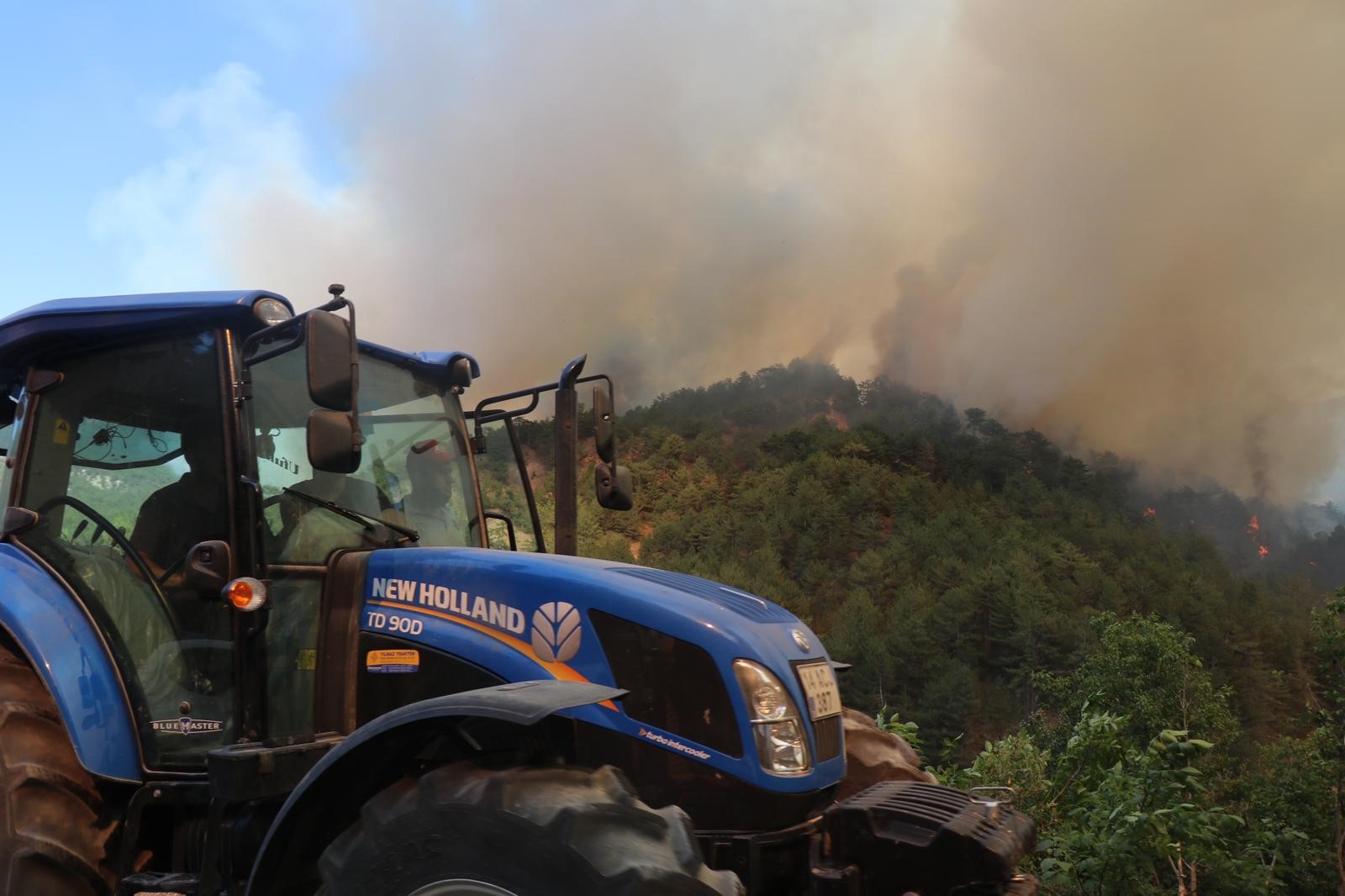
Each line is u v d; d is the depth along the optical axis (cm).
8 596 361
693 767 295
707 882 208
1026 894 285
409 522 389
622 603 310
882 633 19388
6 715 332
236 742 315
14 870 305
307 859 260
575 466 417
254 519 330
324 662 338
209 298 347
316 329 293
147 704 343
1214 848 517
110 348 374
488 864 209
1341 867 2355
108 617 354
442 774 228
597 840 205
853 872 283
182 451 354
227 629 336
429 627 328
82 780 334
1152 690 5106
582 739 304
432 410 421
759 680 299
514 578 324
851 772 396
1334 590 3284
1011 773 797
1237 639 18500
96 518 366
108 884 327
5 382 420
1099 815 522
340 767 247
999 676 17712
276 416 353
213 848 304
